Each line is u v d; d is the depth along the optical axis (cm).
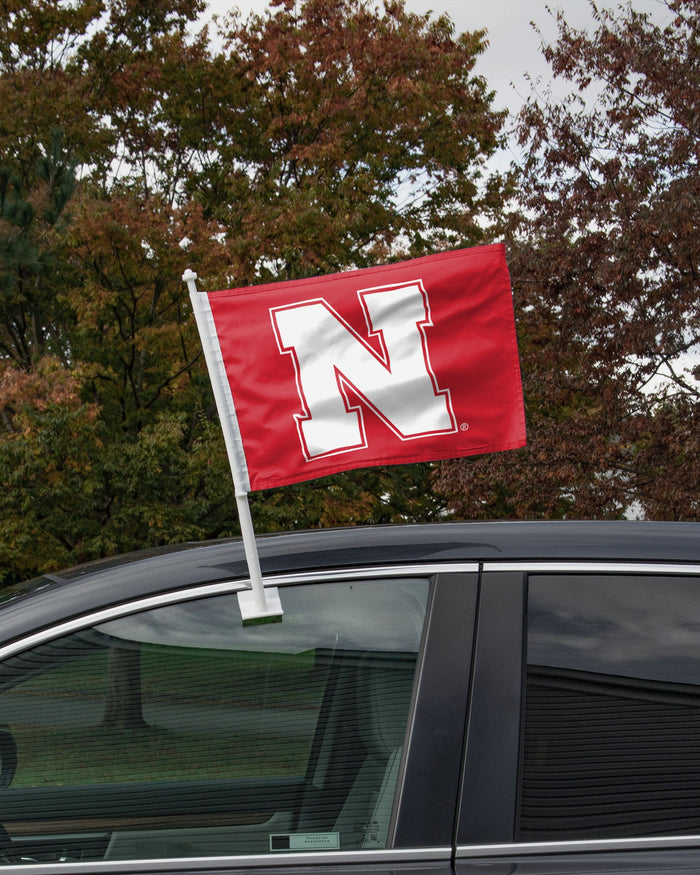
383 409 218
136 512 1419
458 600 183
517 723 171
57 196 1443
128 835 172
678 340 1412
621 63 1459
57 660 183
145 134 2075
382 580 187
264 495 1560
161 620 185
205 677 182
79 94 1908
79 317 1584
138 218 1578
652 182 1445
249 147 2059
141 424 1698
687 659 179
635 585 185
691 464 1356
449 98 2003
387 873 162
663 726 174
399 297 219
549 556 188
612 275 1392
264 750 177
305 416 216
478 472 1473
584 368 1507
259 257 1611
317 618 184
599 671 176
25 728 179
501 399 220
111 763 177
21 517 1382
